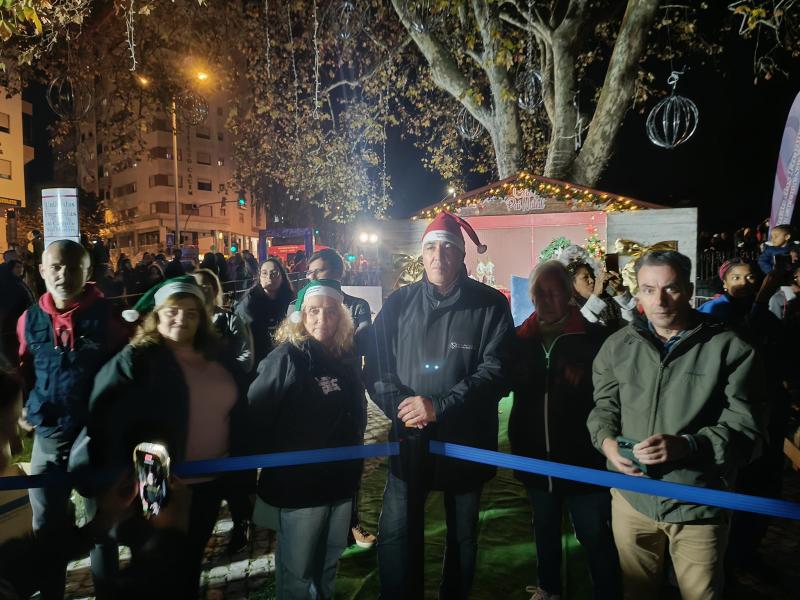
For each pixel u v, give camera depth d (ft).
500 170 41.50
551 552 8.90
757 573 10.29
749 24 30.09
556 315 8.98
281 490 7.99
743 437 6.34
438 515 12.94
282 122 59.82
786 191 21.70
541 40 44.01
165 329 8.21
